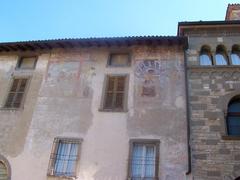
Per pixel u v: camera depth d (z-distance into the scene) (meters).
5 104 17.70
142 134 15.34
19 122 16.78
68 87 17.62
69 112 16.64
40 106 17.14
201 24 18.70
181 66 17.47
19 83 18.50
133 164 14.71
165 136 15.12
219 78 16.66
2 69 19.41
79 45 18.89
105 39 18.28
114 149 15.08
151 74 17.39
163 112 15.91
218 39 18.34
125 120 15.88
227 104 15.70
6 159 15.67
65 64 18.66
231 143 14.44
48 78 18.23
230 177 13.57
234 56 17.75
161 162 14.42
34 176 14.95
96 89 17.28
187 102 15.93
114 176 14.35
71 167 15.12
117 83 17.41
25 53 19.77
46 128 16.30
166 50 18.28
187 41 17.81
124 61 18.39
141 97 16.58
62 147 15.74
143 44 18.47
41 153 15.55
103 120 16.03
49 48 19.31
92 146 15.33
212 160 14.09
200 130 15.02
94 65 18.30
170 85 16.81
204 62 17.69
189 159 14.20
